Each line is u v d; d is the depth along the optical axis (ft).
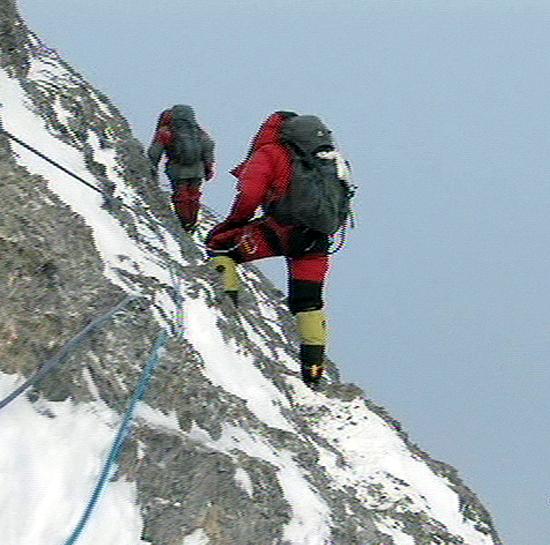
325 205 50.08
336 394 74.54
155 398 37.09
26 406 30.22
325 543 40.70
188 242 81.87
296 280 52.13
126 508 30.60
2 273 32.86
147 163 94.27
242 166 51.88
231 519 35.63
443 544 59.72
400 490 64.18
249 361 59.67
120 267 50.16
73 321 35.19
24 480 27.68
